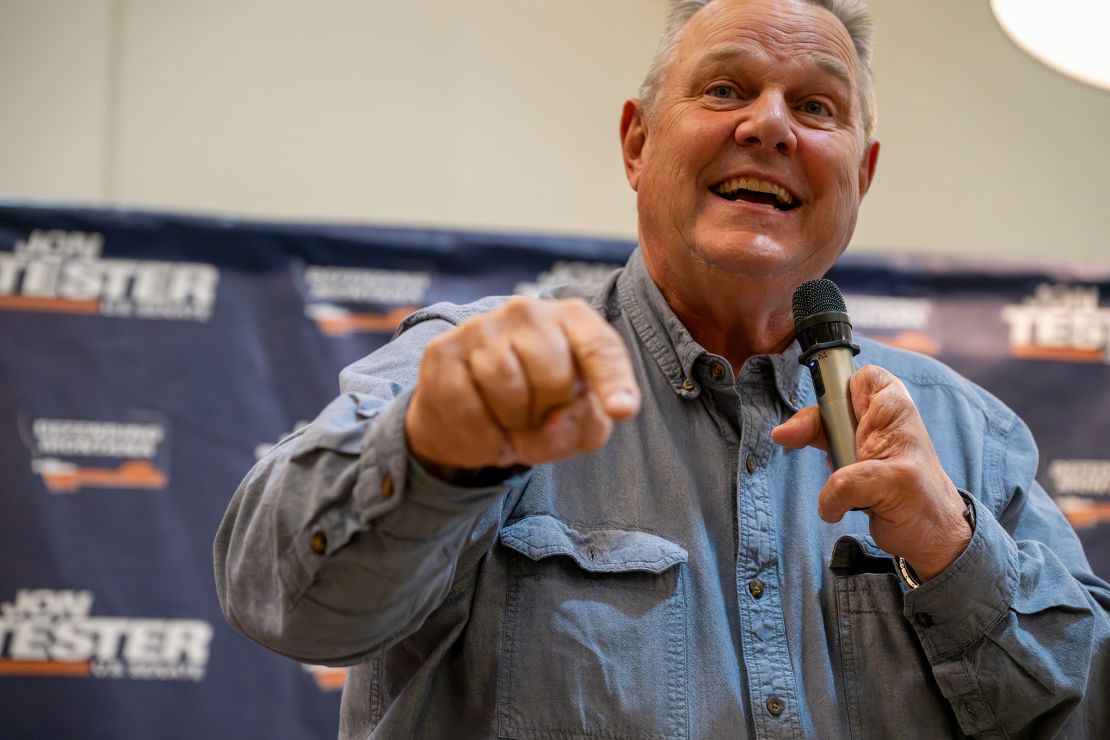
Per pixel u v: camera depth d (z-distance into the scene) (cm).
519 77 326
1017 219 332
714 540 126
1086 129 337
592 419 77
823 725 116
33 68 307
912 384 146
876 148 156
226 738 243
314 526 93
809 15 141
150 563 249
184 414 256
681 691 113
